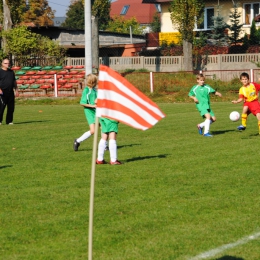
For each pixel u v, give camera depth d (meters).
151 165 11.45
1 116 20.75
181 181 9.89
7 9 44.03
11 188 9.70
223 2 50.03
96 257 6.34
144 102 5.66
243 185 9.51
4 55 43.12
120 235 7.06
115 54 52.22
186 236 6.97
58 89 35.69
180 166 11.27
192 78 33.81
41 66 43.03
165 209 8.14
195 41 43.59
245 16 49.59
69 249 6.62
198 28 50.66
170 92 33.00
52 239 6.99
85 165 11.70
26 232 7.27
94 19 40.59
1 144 15.14
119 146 14.27
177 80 33.72
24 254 6.50
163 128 18.09
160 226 7.38
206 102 15.84
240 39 46.03
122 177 10.34
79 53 50.41
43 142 15.45
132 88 5.68
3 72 20.53
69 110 27.53
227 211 8.00
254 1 49.09
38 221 7.72
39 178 10.49
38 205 8.52
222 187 9.39
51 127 19.47
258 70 32.94
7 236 7.12
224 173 10.48
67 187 9.67
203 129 17.39
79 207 8.37
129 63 42.62
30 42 43.03
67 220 7.72
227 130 17.20
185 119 21.03
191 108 26.56
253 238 6.86
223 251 6.45
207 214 7.87
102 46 50.28
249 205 8.29
